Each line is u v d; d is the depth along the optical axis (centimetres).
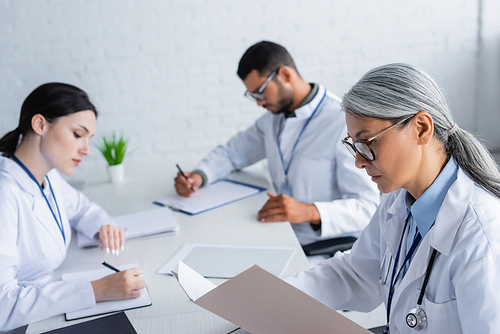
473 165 85
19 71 323
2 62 319
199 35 333
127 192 206
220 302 79
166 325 104
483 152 85
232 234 154
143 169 242
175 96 342
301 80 187
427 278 85
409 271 89
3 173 123
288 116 192
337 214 166
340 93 351
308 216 164
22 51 320
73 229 166
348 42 343
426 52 349
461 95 361
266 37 337
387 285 104
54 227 131
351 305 119
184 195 195
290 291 78
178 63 336
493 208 80
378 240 113
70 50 324
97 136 341
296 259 134
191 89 342
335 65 346
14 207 121
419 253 87
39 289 111
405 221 100
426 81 81
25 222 124
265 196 192
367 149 82
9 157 129
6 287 110
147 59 333
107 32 324
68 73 328
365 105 80
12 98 327
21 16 314
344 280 116
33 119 125
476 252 76
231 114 350
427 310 84
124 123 342
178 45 333
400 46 347
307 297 77
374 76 82
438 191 86
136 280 116
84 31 322
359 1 336
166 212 173
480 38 349
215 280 124
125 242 152
